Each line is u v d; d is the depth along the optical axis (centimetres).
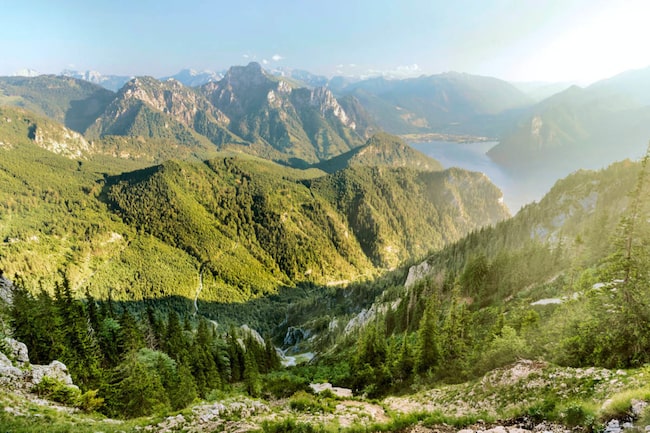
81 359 4691
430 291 10212
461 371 4441
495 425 2073
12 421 2261
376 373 5794
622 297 2778
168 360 5425
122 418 3416
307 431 2358
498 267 9494
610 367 2703
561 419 1877
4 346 3353
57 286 5812
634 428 1484
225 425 2538
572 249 8244
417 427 2227
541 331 4059
